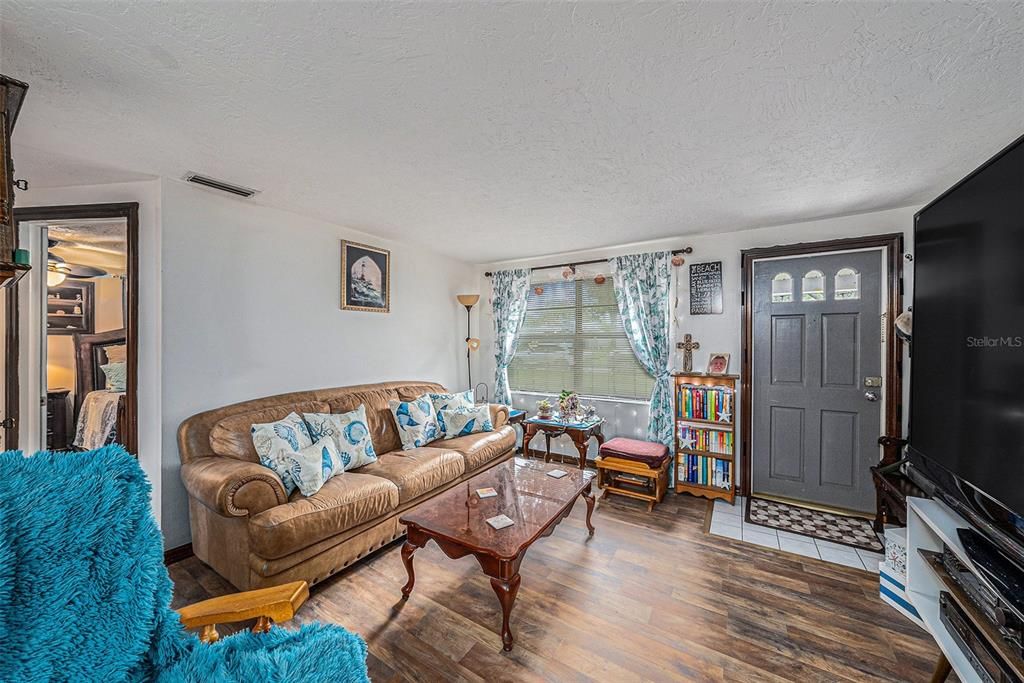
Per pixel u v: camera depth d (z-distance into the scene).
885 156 2.03
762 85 1.45
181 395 2.46
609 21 1.15
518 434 4.66
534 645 1.71
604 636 1.76
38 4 1.07
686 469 3.41
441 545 1.88
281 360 3.01
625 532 2.74
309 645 1.04
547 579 2.19
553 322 4.50
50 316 3.07
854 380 3.01
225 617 1.10
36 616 0.77
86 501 0.89
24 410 2.48
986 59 1.30
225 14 1.12
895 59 1.30
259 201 2.76
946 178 2.30
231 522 2.02
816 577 2.20
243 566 1.95
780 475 3.27
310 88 1.48
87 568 0.85
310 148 1.96
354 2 1.08
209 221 2.59
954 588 1.34
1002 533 1.14
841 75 1.39
